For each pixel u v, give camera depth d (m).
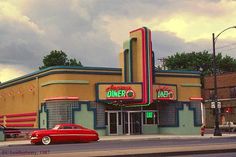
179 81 49.09
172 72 48.78
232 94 73.31
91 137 35.22
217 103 44.50
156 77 47.72
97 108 44.09
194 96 49.78
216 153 21.28
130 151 21.36
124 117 46.38
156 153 20.00
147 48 44.81
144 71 44.44
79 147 28.48
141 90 44.34
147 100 44.09
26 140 40.16
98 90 43.94
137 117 47.19
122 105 45.34
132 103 45.06
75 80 43.44
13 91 54.81
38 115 46.88
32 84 48.94
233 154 20.77
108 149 24.52
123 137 41.22
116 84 44.00
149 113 47.84
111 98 43.72
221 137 41.22
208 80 77.94
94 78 44.41
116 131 45.56
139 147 25.75
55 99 43.03
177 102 48.56
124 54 45.88
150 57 44.84
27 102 50.28
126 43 45.97
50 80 44.22
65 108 42.75
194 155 20.47
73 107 43.00
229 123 60.69
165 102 47.69
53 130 34.41
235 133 52.03
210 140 35.06
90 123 43.59
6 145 33.81
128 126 46.47
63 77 43.12
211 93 77.19
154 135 44.94
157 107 48.31
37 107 47.16
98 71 44.69
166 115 48.28
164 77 48.28
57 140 34.31
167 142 32.81
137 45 45.59
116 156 19.28
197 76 50.34
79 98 43.41
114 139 38.31
